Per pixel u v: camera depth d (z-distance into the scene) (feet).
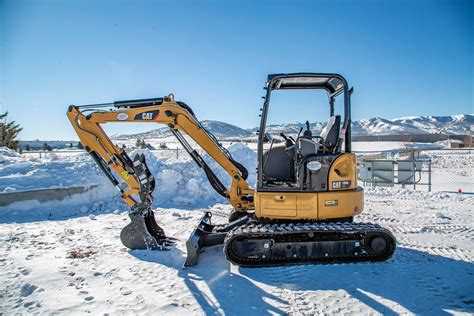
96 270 15.33
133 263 16.28
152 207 29.60
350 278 14.16
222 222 24.35
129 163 18.66
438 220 24.35
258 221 16.80
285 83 18.17
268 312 11.63
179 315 11.42
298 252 15.48
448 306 11.93
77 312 11.60
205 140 18.92
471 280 14.01
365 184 42.68
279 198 15.79
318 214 15.61
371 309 11.73
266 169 17.88
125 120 18.44
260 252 15.46
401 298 12.49
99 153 18.43
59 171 30.86
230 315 11.43
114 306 12.01
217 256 17.26
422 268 15.25
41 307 11.91
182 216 26.21
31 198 26.99
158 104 18.80
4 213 25.96
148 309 11.80
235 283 13.82
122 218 25.84
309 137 16.67
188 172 35.17
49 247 18.78
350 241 15.52
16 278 14.25
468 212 26.84
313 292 13.03
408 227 22.48
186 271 15.23
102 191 30.48
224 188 20.24
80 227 23.17
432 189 41.27
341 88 17.57
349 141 16.33
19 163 32.24
